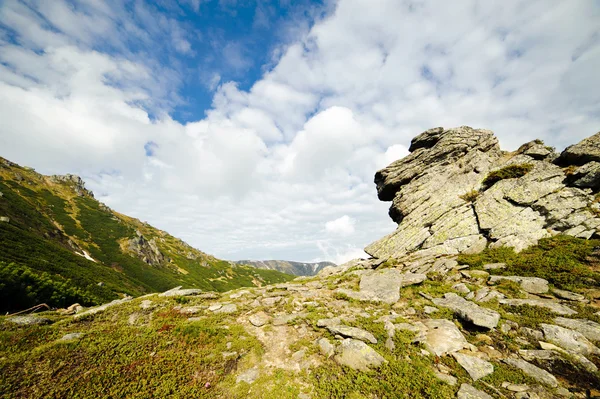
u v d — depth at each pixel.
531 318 12.34
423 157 33.34
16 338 11.69
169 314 16.12
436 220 27.00
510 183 24.89
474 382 9.20
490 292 15.28
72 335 12.58
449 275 19.00
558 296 13.88
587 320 11.50
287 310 17.03
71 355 10.84
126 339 12.53
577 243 17.47
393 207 34.62
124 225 173.25
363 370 10.26
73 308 18.27
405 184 34.56
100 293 67.12
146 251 162.12
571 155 22.67
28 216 108.19
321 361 11.27
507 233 21.30
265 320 15.45
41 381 9.19
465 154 31.05
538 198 21.98
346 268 27.83
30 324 13.84
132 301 18.45
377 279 20.08
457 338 11.62
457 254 22.14
